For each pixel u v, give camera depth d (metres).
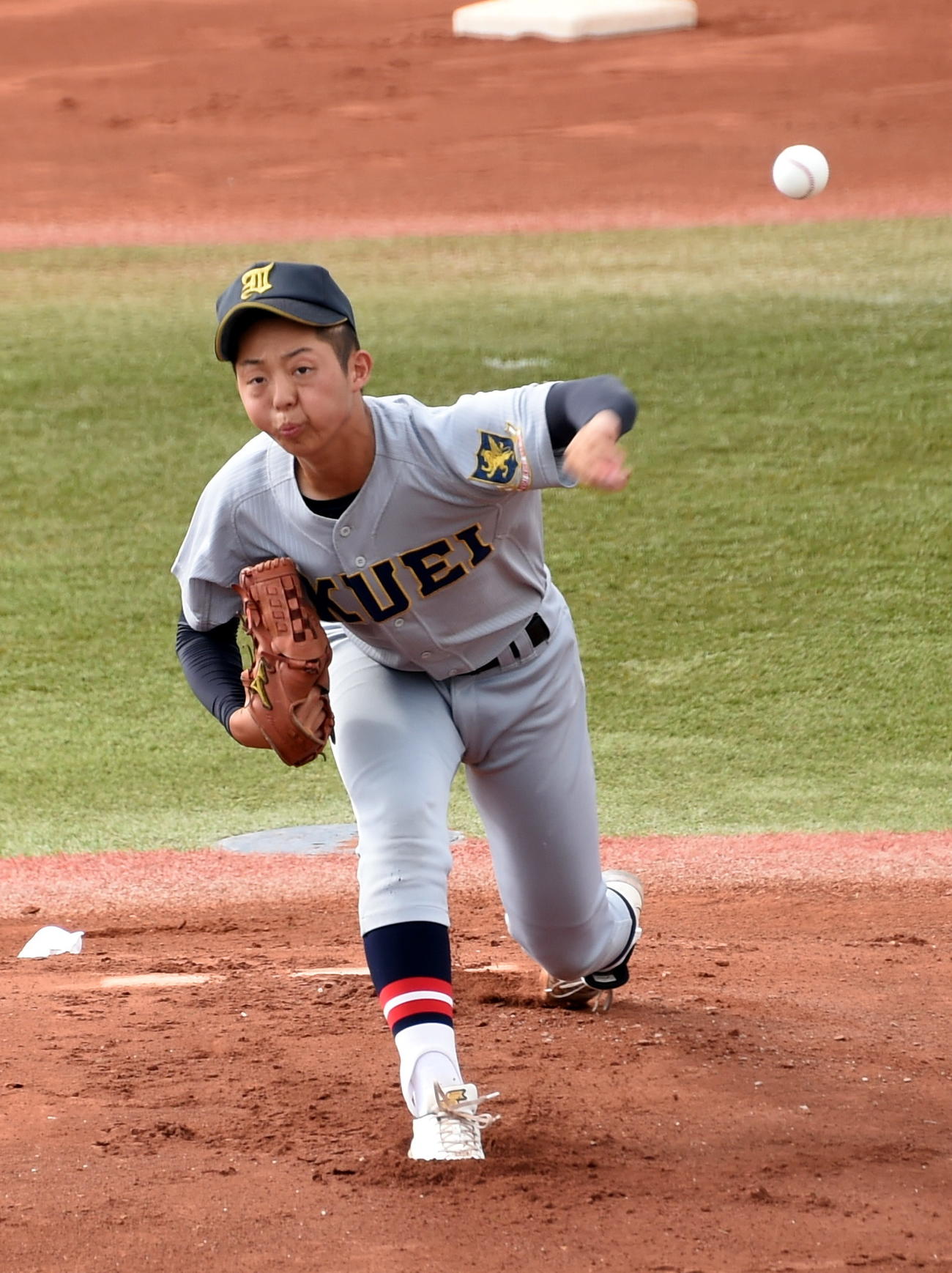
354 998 15.79
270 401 10.62
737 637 35.84
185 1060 13.73
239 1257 9.86
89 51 96.25
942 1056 13.99
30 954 19.59
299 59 93.25
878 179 71.12
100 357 52.41
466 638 12.06
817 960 17.98
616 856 25.08
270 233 66.12
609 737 31.59
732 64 89.38
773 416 47.06
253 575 11.52
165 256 63.41
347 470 11.19
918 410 46.97
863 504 41.84
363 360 10.94
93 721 32.50
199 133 81.25
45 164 77.12
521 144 78.25
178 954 19.19
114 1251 9.95
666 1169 11.26
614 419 10.32
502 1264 9.75
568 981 14.61
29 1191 10.84
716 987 16.61
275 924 21.38
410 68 91.25
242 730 11.83
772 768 29.92
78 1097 12.75
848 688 33.53
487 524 11.57
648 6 95.56
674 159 75.19
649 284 58.16
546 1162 11.34
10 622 36.75
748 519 41.31
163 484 43.94
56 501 43.00
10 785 29.30
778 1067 13.55
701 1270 9.67
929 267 59.00
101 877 24.41
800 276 58.59
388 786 11.77
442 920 11.62
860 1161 11.47
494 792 12.89
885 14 96.94
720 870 24.12
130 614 37.22
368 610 11.77
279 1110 12.45
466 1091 11.31
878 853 25.06
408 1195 10.73
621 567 39.28
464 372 49.66
